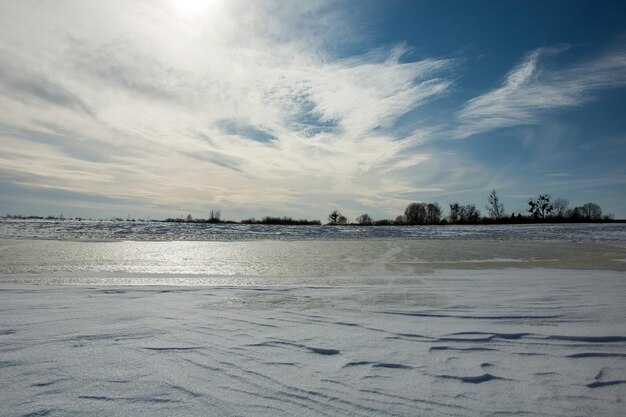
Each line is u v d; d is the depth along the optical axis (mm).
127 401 2789
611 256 15719
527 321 5070
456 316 5371
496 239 27812
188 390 2988
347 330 4656
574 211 77125
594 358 3738
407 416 2654
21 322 4797
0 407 2660
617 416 2666
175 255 15875
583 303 6145
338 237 29328
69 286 7871
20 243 20328
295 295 6961
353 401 2861
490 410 2742
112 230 31062
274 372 3359
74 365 3416
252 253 17000
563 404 2834
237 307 5910
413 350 3951
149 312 5445
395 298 6668
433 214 77750
